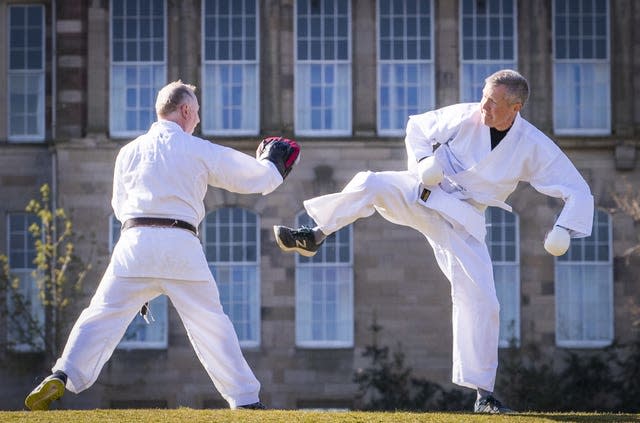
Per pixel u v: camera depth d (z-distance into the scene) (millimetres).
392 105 91812
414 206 30203
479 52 91750
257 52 91938
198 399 90938
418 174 29828
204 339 30094
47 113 93625
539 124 91625
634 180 91625
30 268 93938
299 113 92000
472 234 30250
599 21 92375
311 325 91438
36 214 92375
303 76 92000
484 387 30344
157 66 92062
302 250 31109
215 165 29953
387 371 89625
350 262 91312
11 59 93812
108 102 92000
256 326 91500
